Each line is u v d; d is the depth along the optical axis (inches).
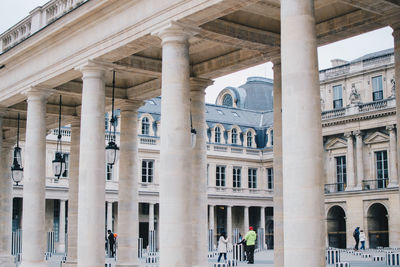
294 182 633.6
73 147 1386.6
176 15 812.0
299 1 655.1
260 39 947.3
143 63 1053.8
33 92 1131.9
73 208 1346.0
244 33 928.9
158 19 839.1
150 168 3139.8
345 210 2979.8
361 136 2950.3
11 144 1615.4
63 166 1246.3
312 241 622.5
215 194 3358.8
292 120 642.2
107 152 1018.1
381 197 2819.9
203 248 1047.6
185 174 799.7
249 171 3631.9
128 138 1250.6
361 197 2903.5
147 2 860.0
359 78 3026.6
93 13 943.0
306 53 647.8
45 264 1100.5
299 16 652.7
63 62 1034.7
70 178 1374.3
